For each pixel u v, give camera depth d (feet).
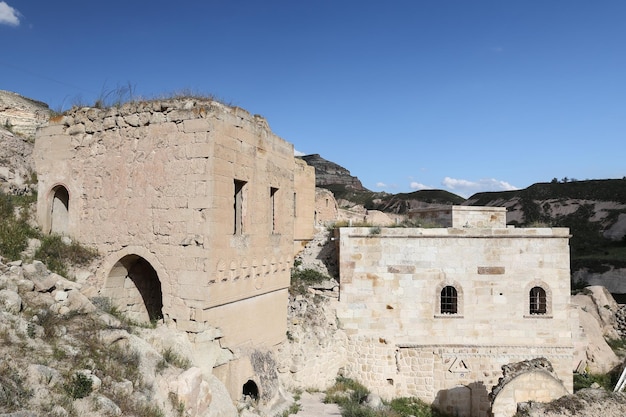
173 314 39.27
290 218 54.80
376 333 66.39
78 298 36.01
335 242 71.97
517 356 66.64
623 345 95.91
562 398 48.88
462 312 66.80
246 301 44.70
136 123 42.16
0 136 51.72
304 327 60.03
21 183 49.57
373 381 65.57
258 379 44.62
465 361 66.33
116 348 31.09
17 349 26.22
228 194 41.22
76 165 45.19
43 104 77.25
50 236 44.01
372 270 66.95
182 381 30.83
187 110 39.96
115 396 26.40
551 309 67.10
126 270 44.47
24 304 31.60
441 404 65.92
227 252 41.04
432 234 67.05
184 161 39.83
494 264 67.31
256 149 46.32
